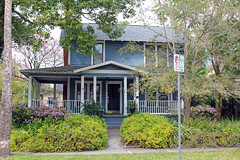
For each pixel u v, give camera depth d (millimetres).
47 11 12070
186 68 10758
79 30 13297
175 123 10586
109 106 18219
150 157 7738
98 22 14805
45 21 12039
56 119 12500
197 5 10969
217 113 14672
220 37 11805
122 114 17016
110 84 18344
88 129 9805
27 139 9359
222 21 10875
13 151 8922
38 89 18562
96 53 17797
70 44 14594
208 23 11492
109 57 17766
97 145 9297
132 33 18656
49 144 8961
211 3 10867
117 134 13047
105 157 7727
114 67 15219
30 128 10539
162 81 10086
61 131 9406
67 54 18406
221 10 10586
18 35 15953
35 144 8836
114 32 15797
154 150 9117
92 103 14547
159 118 11180
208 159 7465
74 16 12602
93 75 15133
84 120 11055
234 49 12047
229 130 10211
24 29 15375
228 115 16844
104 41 17750
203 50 12711
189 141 9727
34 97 16781
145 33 18719
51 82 19000
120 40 17547
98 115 14305
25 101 24344
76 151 9039
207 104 16172
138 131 10141
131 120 11289
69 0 12523
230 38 11406
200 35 11109
